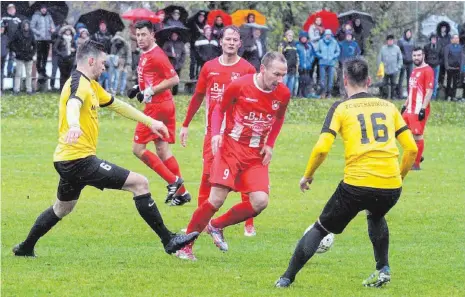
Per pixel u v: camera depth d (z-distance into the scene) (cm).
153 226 1698
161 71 2509
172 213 2373
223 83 2017
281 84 1717
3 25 5581
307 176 1520
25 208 2366
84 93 1622
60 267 1677
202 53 5900
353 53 6119
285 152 3909
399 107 5806
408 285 1582
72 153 1652
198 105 2080
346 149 1489
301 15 7200
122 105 1716
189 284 1551
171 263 1728
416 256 1853
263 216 2344
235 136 1739
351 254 1858
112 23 5756
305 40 6075
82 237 1995
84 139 1658
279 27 6994
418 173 3284
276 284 1534
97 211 2352
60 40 5728
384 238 1538
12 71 5794
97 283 1550
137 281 1569
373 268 1717
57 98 5659
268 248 1916
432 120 5650
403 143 1513
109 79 5700
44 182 2839
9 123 4694
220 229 1778
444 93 6494
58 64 5753
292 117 5422
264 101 1711
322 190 2819
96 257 1780
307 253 1518
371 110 1495
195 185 2884
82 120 1645
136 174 1686
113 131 4525
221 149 1750
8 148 3744
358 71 1506
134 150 2519
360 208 1486
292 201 2597
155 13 6366
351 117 1487
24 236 1983
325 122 1496
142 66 2534
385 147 1474
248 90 1708
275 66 1678
